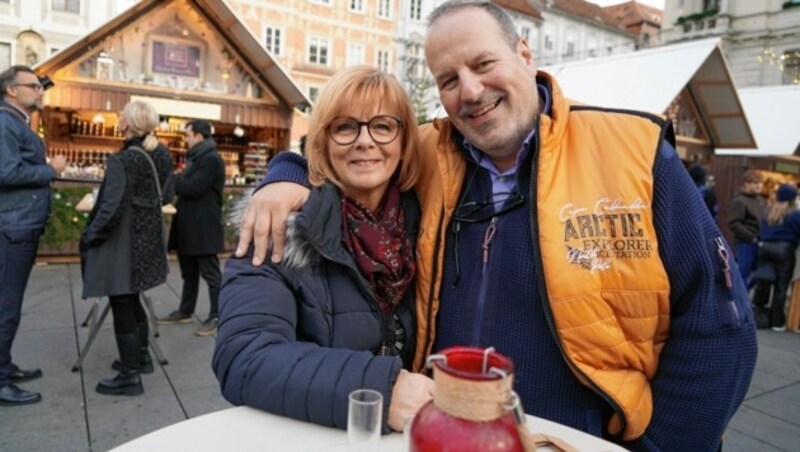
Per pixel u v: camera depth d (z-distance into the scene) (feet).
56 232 25.25
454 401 2.27
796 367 15.80
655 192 4.60
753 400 13.01
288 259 4.55
